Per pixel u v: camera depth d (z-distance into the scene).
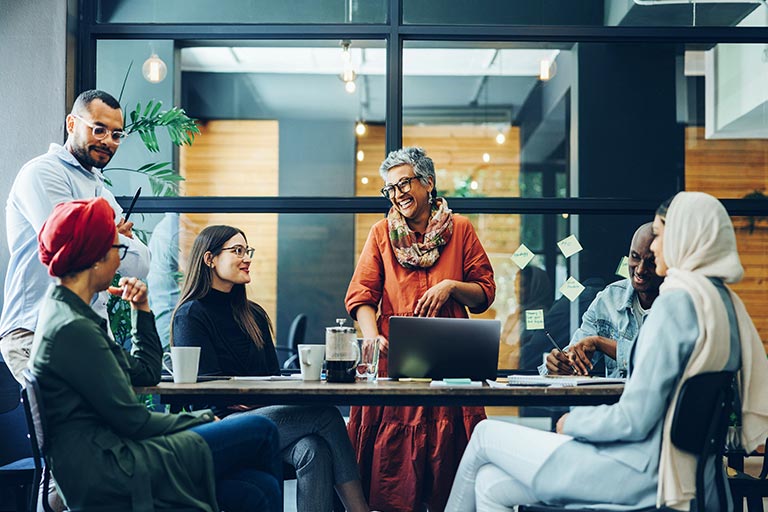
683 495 2.29
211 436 2.58
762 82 5.10
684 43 4.82
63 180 3.40
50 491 3.14
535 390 2.60
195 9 4.69
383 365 3.48
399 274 3.54
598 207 4.78
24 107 4.38
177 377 2.81
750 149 5.14
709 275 2.37
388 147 4.65
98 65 4.77
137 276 3.42
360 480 3.19
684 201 2.43
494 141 8.18
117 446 2.35
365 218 8.66
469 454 2.72
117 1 4.69
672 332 2.29
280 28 4.67
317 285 8.59
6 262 4.27
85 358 2.33
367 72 5.61
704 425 2.34
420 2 4.69
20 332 3.30
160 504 2.35
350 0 4.68
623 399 2.32
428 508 3.50
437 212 3.53
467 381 2.87
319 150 9.05
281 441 3.07
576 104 5.18
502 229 4.84
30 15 4.41
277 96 8.97
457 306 3.53
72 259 2.43
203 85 8.84
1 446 3.38
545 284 4.85
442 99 8.09
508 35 4.68
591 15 4.71
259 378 3.06
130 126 4.50
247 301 3.46
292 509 4.50
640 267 3.37
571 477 2.38
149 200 4.70
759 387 2.43
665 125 5.18
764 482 2.96
